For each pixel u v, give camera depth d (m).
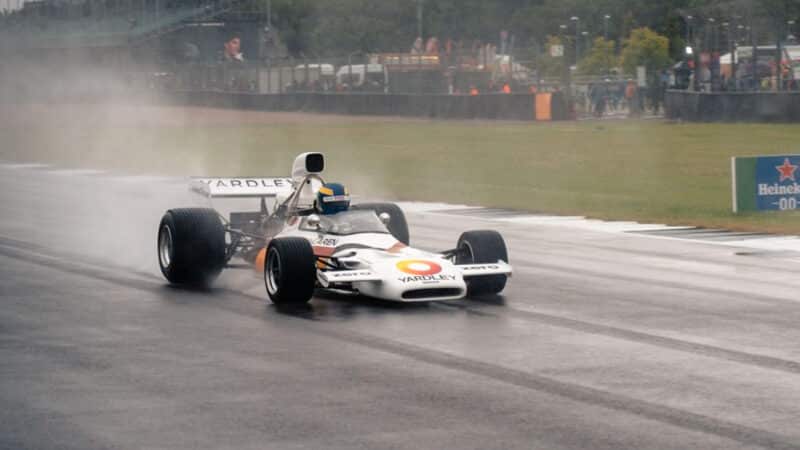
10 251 26.61
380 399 13.01
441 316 18.17
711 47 81.50
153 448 11.17
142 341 16.30
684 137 67.69
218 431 11.73
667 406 12.73
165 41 145.75
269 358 15.14
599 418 12.23
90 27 150.38
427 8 149.75
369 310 18.61
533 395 13.21
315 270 18.73
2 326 17.48
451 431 11.74
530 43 145.62
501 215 35.25
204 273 21.27
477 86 103.56
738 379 14.05
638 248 27.45
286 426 11.91
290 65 117.75
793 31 79.06
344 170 52.44
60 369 14.55
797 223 32.44
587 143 66.38
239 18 149.38
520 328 17.23
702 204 37.62
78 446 11.24
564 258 25.64
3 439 11.47
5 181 48.28
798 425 11.99
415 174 50.38
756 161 34.59
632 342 16.28
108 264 24.47
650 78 107.25
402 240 21.95
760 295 20.58
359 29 150.50
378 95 100.94
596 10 141.50
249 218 23.59
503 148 64.12
